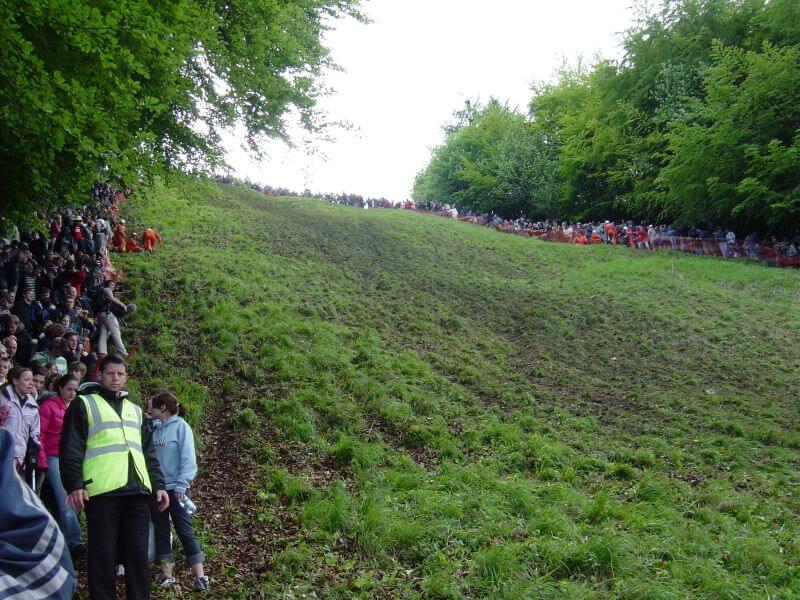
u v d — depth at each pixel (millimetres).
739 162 28391
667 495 9133
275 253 23500
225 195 36281
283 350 13133
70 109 7684
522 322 18828
